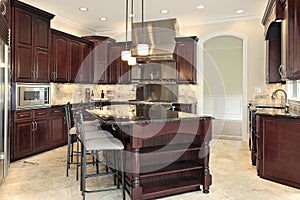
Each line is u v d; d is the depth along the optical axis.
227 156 4.69
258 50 6.02
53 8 5.58
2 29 3.28
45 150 5.13
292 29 3.49
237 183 3.33
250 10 5.73
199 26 6.59
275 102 5.79
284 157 3.26
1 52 3.28
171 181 3.10
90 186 3.26
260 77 6.00
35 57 4.87
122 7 5.54
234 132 7.18
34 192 3.06
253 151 4.11
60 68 5.86
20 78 4.52
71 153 4.51
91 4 5.34
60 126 5.59
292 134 3.17
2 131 3.39
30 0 5.05
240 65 8.25
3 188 3.18
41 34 5.03
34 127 4.82
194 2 5.22
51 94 5.84
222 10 5.72
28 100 4.69
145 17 6.25
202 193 3.02
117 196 2.97
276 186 3.23
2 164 3.38
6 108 3.58
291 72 3.51
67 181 3.43
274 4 4.12
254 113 4.02
